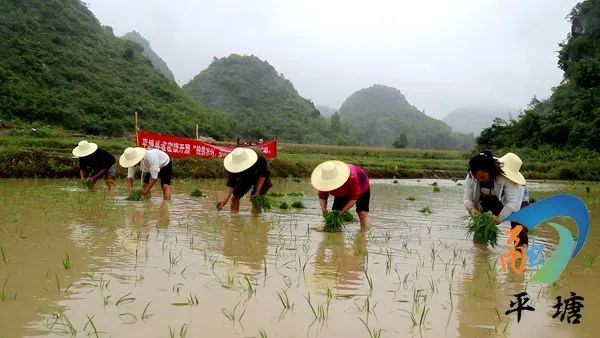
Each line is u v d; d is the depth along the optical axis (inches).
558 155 1348.4
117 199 371.9
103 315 125.1
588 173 1062.4
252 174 335.6
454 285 164.2
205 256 192.5
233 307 134.1
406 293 153.1
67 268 167.3
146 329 116.6
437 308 139.5
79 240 214.1
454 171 1043.9
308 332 118.0
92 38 2476.6
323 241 236.2
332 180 275.4
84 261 178.1
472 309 139.6
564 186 807.1
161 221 275.4
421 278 171.8
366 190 285.9
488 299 149.8
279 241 231.3
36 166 565.3
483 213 246.7
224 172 683.4
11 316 122.8
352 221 311.9
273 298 143.3
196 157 680.4
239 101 4234.7
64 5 2549.2
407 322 127.2
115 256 187.5
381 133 6683.1
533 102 2233.0
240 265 181.2
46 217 273.3
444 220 328.5
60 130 1512.1
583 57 2018.9
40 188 437.1
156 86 2407.7
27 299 135.6
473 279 173.0
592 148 1381.6
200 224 270.5
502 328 125.3
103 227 248.2
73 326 117.3
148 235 231.5
